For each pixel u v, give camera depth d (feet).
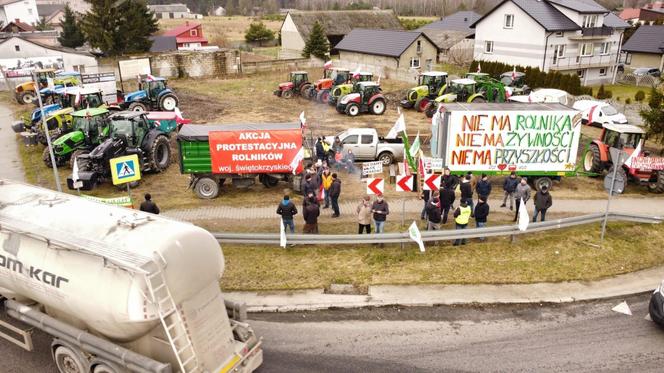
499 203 59.72
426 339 35.06
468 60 172.86
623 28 153.38
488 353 33.40
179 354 25.95
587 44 149.07
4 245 30.58
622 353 33.40
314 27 179.22
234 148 60.03
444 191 51.21
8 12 294.46
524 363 32.30
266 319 37.68
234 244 49.19
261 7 591.37
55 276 28.09
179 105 115.24
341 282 42.57
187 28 244.42
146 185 67.26
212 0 577.43
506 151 61.57
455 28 215.31
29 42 151.64
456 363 32.32
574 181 68.13
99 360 27.73
